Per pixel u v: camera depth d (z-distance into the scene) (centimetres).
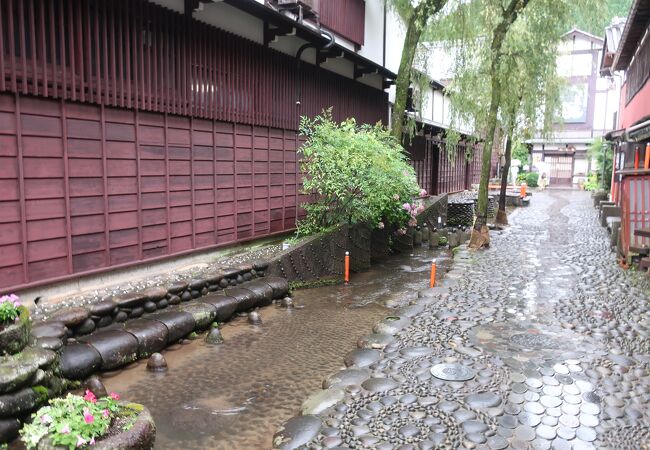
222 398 584
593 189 3884
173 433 506
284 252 1084
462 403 530
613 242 1467
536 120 1945
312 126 1297
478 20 1529
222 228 1089
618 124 2925
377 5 1842
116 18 800
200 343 758
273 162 1250
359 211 1264
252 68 1141
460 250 1493
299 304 984
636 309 860
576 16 1530
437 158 2625
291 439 469
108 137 808
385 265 1395
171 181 944
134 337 675
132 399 578
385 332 761
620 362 633
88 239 786
